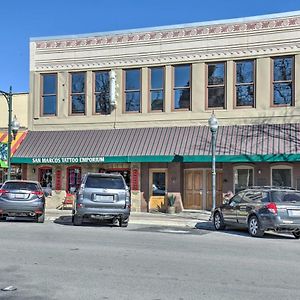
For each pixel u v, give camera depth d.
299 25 22.89
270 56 23.31
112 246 11.84
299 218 15.04
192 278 8.30
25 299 6.77
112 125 25.48
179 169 23.92
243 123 23.48
